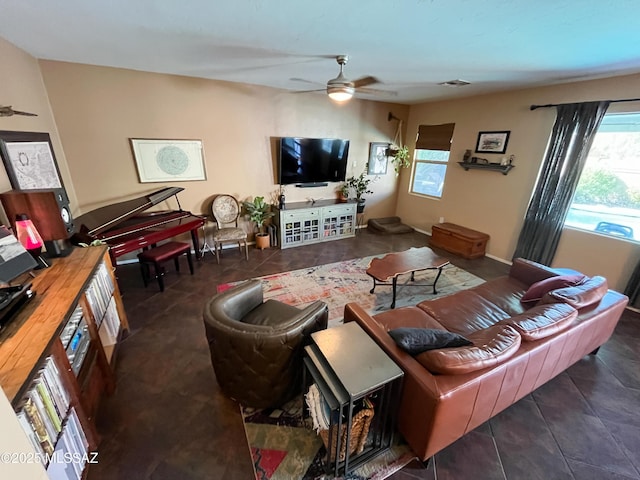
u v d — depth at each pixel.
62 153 3.25
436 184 5.42
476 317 2.26
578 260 3.55
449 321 2.21
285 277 3.72
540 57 2.51
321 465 1.57
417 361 1.52
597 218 3.42
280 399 1.85
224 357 1.73
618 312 2.13
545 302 2.04
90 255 2.12
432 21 1.85
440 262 3.23
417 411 1.44
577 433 1.77
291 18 1.85
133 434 1.70
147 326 2.68
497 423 1.82
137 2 1.66
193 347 2.43
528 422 1.83
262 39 2.24
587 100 3.26
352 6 1.67
